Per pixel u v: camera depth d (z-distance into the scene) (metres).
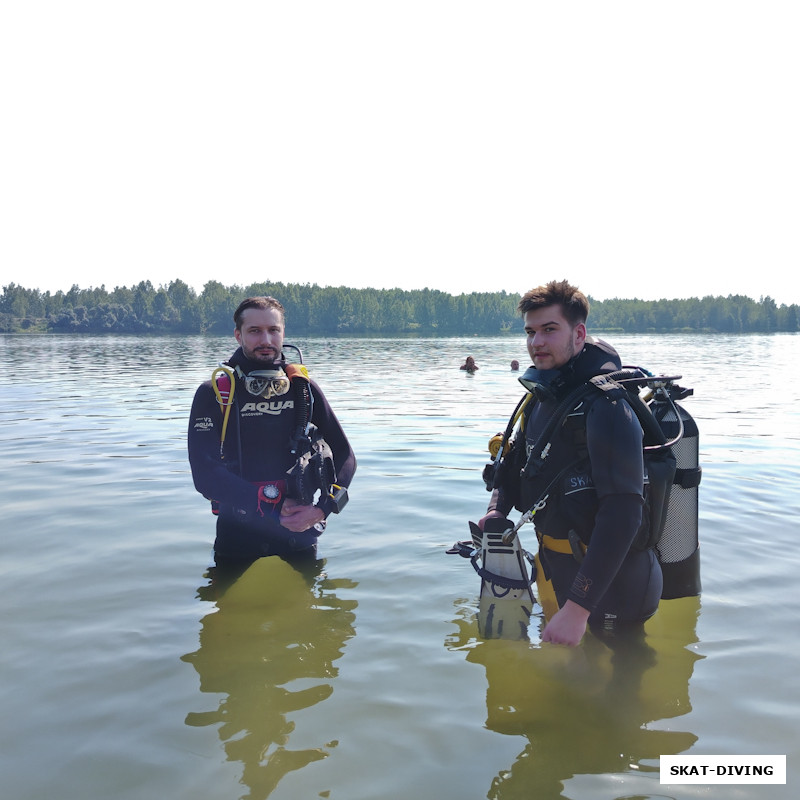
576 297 2.81
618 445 2.57
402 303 162.62
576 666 2.64
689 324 165.12
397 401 12.32
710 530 4.37
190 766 2.02
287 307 161.88
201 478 3.72
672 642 2.84
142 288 181.12
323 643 2.85
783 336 117.44
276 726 2.23
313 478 3.79
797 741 2.14
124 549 4.08
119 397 13.05
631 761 2.04
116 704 2.37
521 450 3.14
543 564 3.04
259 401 3.84
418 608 3.22
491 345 56.03
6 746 2.12
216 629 3.00
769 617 3.08
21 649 2.80
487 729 2.22
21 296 187.62
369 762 2.04
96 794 1.89
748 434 8.54
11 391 14.36
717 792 1.89
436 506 4.99
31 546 4.14
